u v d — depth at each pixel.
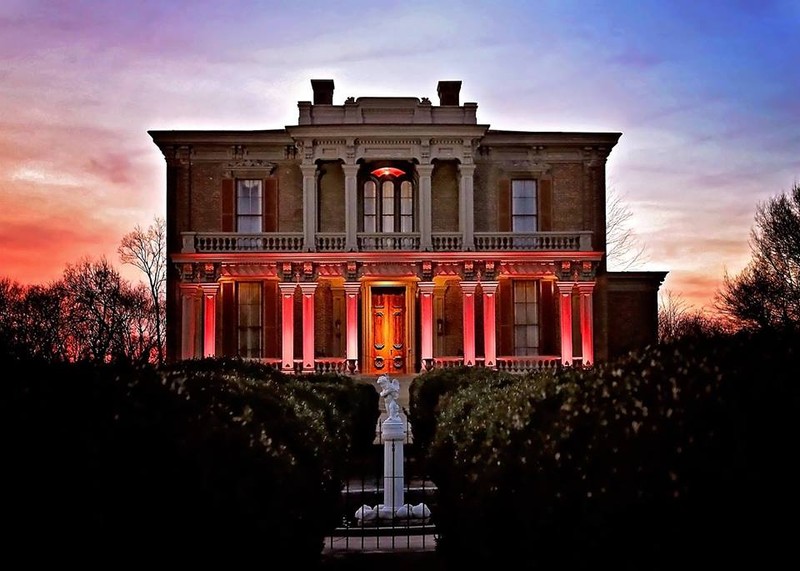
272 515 6.84
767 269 49.72
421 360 38.34
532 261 38.47
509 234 38.62
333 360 38.03
